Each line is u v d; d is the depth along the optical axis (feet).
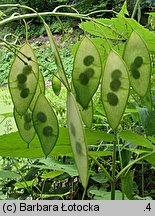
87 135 0.88
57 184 1.72
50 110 0.71
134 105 1.38
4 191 1.63
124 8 1.36
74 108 0.59
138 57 0.73
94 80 0.72
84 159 0.58
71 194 1.62
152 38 1.02
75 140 0.59
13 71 0.74
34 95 0.79
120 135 0.94
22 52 0.76
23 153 0.87
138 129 1.46
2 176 1.07
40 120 0.71
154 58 1.35
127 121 1.56
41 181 1.62
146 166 1.65
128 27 1.00
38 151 0.87
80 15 0.74
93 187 1.52
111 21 0.99
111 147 1.50
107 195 1.25
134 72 0.73
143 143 0.95
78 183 1.64
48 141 0.70
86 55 0.72
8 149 0.86
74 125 0.59
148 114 1.12
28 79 0.74
